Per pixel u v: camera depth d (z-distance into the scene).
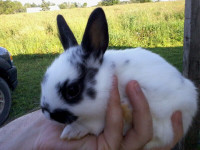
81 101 0.16
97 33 0.18
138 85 0.17
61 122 0.17
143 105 0.17
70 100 0.16
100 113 0.17
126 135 0.18
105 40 0.18
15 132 0.21
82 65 0.17
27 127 0.20
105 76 0.17
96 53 0.18
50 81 0.16
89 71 0.17
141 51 0.20
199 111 0.27
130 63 0.19
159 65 0.19
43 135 0.18
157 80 0.18
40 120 0.21
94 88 0.17
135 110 0.17
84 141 0.17
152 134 0.17
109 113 0.17
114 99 0.17
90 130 0.18
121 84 0.18
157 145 0.19
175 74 0.19
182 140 0.31
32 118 0.22
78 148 0.17
